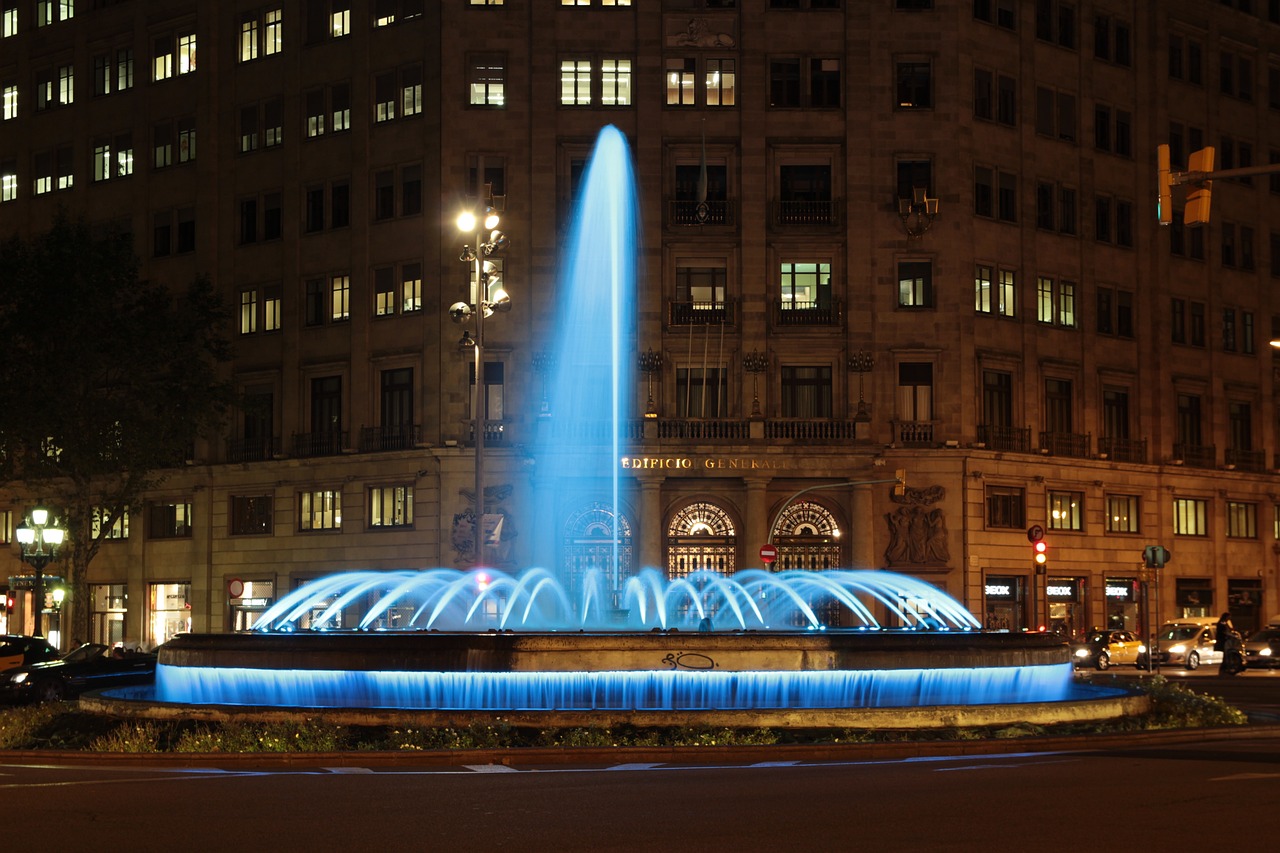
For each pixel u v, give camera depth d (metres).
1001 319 64.94
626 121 63.22
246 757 22.42
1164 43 71.88
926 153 63.47
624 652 24.98
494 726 23.69
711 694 24.94
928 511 62.19
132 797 18.06
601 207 62.94
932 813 16.00
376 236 65.00
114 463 58.03
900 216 62.91
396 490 64.12
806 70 63.44
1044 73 67.31
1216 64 74.44
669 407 62.25
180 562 70.00
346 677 25.66
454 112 63.12
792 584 59.69
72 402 56.97
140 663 43.22
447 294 62.66
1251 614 74.06
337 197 66.44
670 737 23.47
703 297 63.06
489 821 15.67
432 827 15.25
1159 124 71.44
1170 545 70.56
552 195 63.00
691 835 14.59
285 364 67.25
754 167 62.94
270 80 68.50
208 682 27.45
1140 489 69.62
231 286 69.12
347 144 66.00
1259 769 20.53
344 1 66.75
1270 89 77.12
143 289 61.91
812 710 24.27
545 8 63.31
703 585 60.34
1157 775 19.77
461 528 60.50
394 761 22.23
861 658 25.50
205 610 68.94
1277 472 75.44
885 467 62.00
